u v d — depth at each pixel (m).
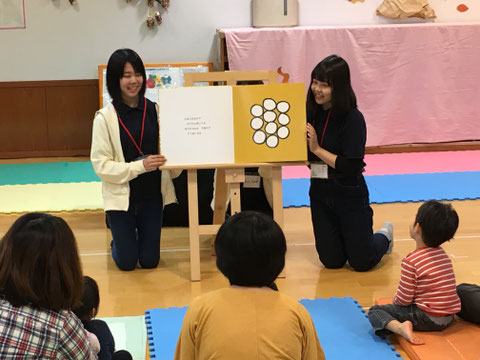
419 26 5.84
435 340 2.54
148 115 3.32
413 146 6.07
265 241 1.54
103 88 5.97
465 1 6.15
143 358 2.51
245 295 1.56
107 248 3.79
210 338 1.53
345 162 3.10
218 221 3.62
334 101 3.06
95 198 4.74
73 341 1.59
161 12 6.04
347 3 6.10
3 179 5.36
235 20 6.09
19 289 1.52
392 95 5.97
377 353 2.52
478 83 6.02
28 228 1.54
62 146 6.26
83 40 6.05
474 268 3.39
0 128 6.18
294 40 5.73
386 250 3.47
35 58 6.06
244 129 3.16
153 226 3.41
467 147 6.11
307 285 3.22
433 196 4.68
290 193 4.78
